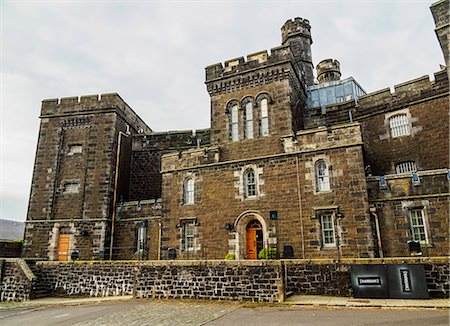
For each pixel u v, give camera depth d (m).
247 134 25.41
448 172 19.09
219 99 27.09
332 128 21.92
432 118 23.72
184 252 24.30
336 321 11.81
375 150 25.72
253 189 23.75
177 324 12.86
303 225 21.28
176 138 34.94
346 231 20.06
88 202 30.14
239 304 16.16
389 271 15.45
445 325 10.52
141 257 27.62
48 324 14.74
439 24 22.61
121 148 33.09
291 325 11.59
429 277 15.02
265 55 25.97
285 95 24.73
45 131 33.06
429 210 19.09
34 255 29.55
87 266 22.16
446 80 23.44
